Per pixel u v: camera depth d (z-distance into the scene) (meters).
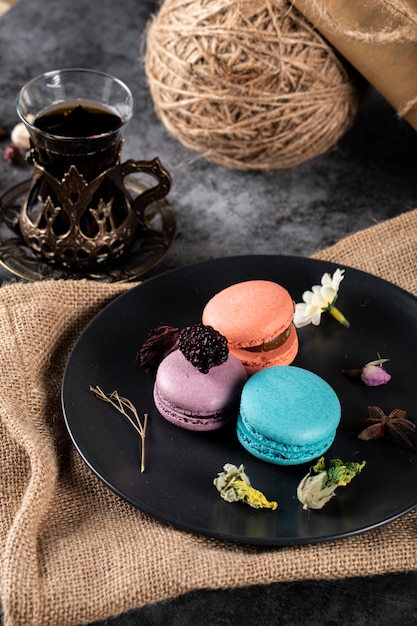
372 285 0.71
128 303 0.70
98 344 0.68
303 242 0.80
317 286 0.70
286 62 0.75
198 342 0.64
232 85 0.76
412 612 0.61
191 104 0.78
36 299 0.70
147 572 0.59
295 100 0.77
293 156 0.81
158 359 0.68
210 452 0.64
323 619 0.60
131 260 0.75
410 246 0.75
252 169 0.86
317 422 0.62
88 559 0.60
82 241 0.73
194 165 0.86
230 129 0.78
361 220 0.82
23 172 0.84
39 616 0.58
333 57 0.77
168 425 0.65
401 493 0.62
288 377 0.64
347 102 0.80
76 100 0.74
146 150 0.87
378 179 0.85
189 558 0.60
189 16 0.76
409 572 0.62
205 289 0.71
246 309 0.67
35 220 0.73
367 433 0.64
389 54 0.75
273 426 0.62
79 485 0.64
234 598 0.61
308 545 0.60
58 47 0.96
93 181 0.71
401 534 0.61
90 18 0.99
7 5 1.13
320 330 0.70
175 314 0.70
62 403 0.64
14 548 0.59
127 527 0.62
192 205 0.82
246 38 0.75
